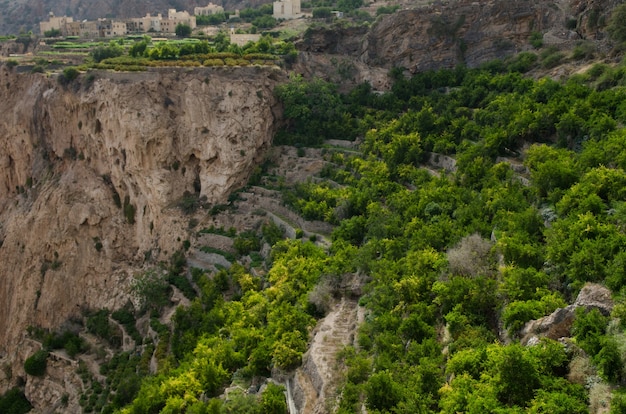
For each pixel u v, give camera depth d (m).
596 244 42.22
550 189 55.94
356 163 85.50
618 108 63.69
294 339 52.31
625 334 33.06
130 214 97.88
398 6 148.75
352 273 62.25
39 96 106.88
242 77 98.19
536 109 72.31
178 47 111.19
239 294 72.75
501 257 50.16
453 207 64.06
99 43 144.00
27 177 108.69
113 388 73.38
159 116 94.69
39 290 97.62
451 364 38.84
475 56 101.88
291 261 67.75
